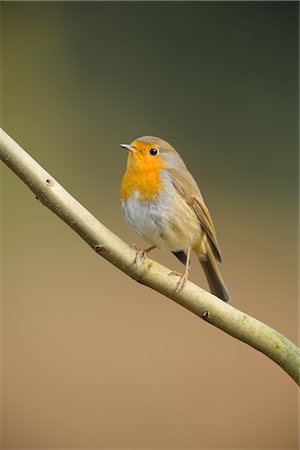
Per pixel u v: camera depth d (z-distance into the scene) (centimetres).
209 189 1248
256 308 937
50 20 1363
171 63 1348
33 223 1135
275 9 1351
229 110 1338
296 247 1098
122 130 1323
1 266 1023
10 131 1304
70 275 1012
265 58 1345
